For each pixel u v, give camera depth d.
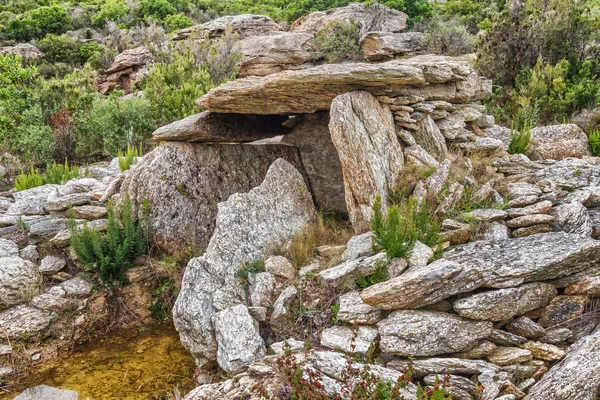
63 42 28.91
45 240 7.12
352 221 6.04
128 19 37.22
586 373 3.56
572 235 4.79
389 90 6.43
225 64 15.14
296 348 4.68
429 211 5.71
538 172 6.36
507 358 4.07
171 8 37.81
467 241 5.31
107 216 7.53
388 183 6.15
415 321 4.29
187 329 5.23
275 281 5.57
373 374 3.76
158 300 6.80
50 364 5.82
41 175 10.24
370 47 16.03
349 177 5.88
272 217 6.48
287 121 8.32
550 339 4.22
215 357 5.12
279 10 34.94
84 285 6.59
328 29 17.94
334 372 4.07
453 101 7.23
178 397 4.82
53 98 13.05
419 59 7.42
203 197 7.41
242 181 7.76
